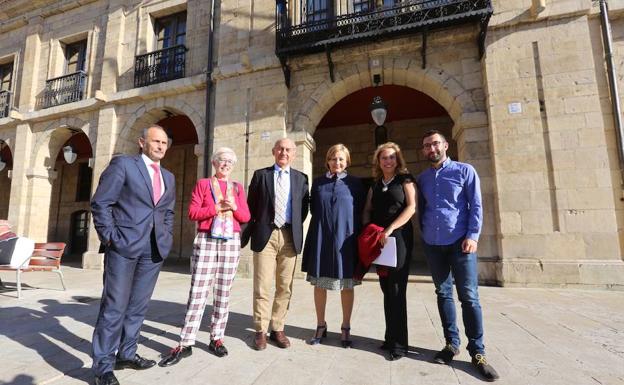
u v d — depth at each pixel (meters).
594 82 5.68
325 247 2.87
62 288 5.70
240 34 8.02
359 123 10.71
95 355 2.13
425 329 3.29
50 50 11.03
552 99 5.82
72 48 11.19
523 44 6.08
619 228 5.36
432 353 2.66
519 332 3.14
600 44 5.86
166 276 7.40
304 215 3.04
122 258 2.30
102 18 10.45
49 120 10.48
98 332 2.19
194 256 2.75
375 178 2.96
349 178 3.02
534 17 6.00
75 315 3.82
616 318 3.64
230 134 7.68
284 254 2.92
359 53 6.92
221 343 2.68
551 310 4.00
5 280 6.55
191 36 9.05
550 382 2.13
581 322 3.49
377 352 2.68
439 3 6.41
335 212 2.88
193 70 8.81
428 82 6.79
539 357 2.54
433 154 2.71
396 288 2.62
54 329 3.26
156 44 9.82
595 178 5.46
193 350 2.72
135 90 8.99
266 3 7.93
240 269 6.99
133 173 2.41
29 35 11.27
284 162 3.02
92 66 10.27
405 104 9.35
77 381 2.20
